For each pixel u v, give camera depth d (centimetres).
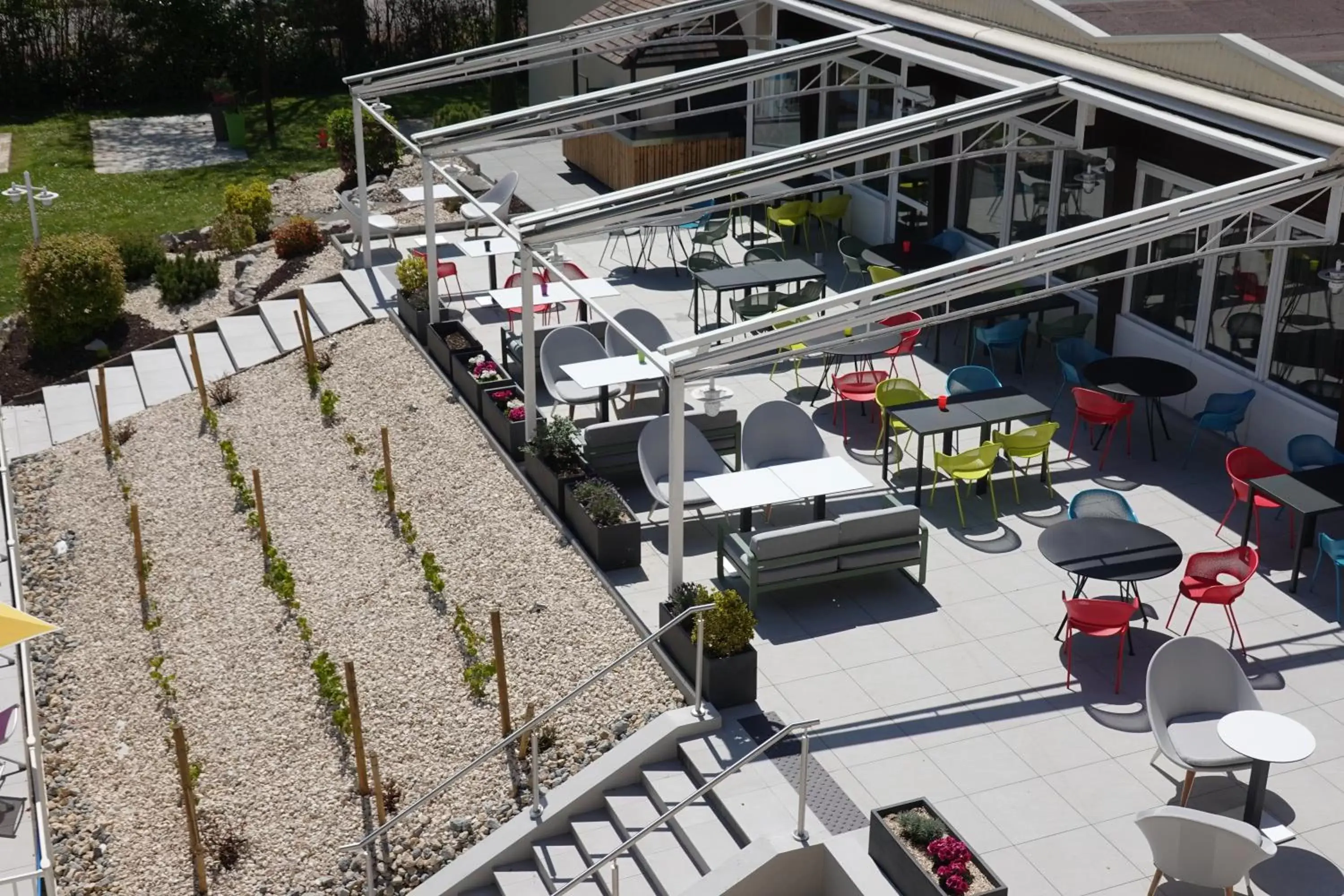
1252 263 1480
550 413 1666
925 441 1559
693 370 1130
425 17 3938
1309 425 1417
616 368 1538
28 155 3181
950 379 1519
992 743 1065
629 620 1259
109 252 2136
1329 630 1187
